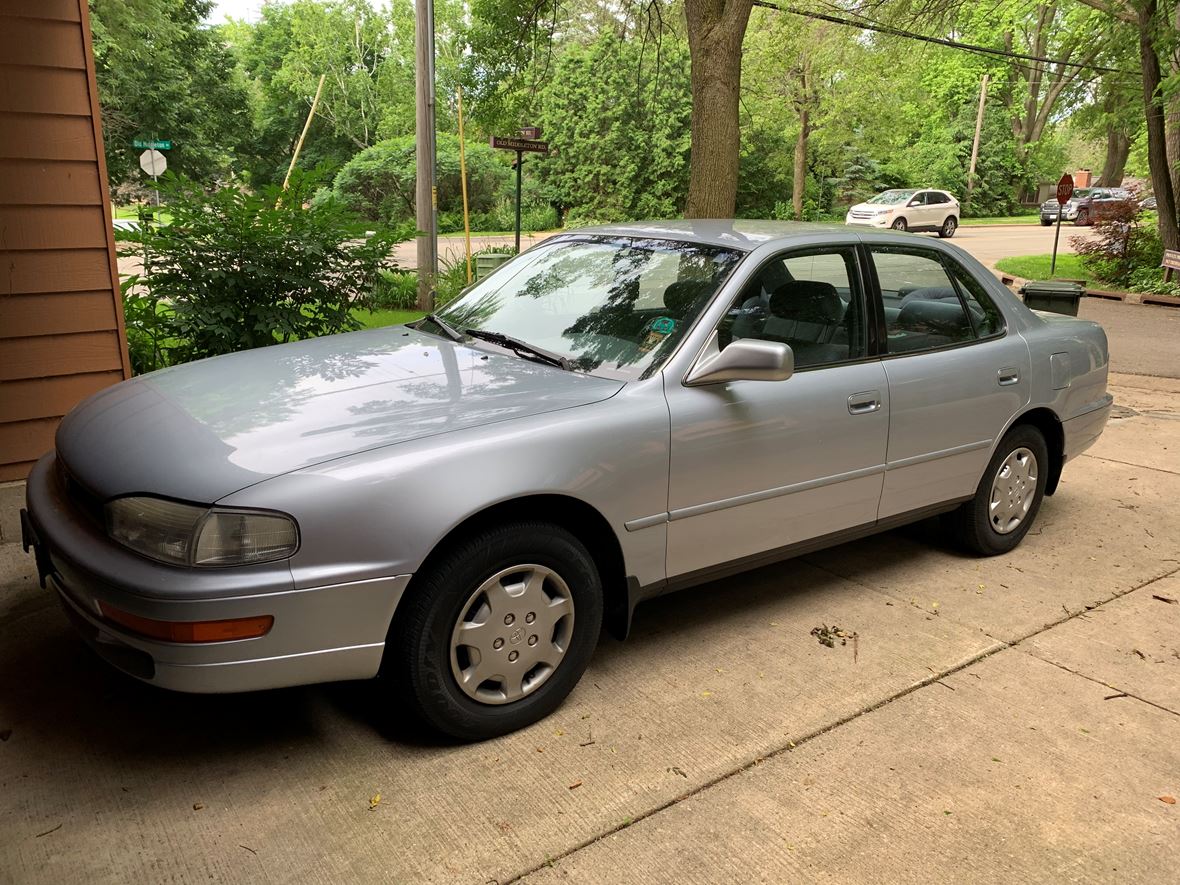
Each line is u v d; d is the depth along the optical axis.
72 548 2.65
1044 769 2.93
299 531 2.49
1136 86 19.84
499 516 2.87
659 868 2.44
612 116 35.25
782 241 3.68
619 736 3.03
